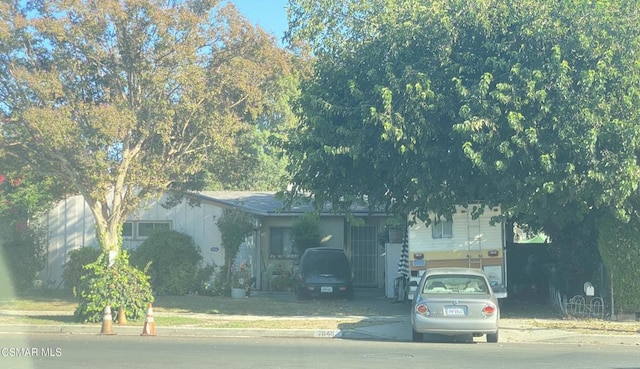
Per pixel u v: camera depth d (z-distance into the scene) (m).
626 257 16.81
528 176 15.59
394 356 11.89
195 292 23.94
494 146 15.35
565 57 15.38
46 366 10.59
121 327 15.88
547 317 17.72
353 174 18.16
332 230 27.33
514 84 15.30
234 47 18.58
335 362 11.15
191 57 17.52
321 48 18.45
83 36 17.08
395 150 16.67
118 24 17.27
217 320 17.03
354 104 17.36
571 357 11.98
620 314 17.06
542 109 14.91
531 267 22.17
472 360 11.48
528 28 15.40
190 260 24.03
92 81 18.16
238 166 21.06
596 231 18.12
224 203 24.97
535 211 16.75
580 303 17.64
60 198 22.28
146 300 16.97
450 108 16.06
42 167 19.00
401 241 22.95
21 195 23.84
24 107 16.89
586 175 15.04
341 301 21.89
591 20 15.23
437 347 13.23
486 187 17.11
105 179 18.08
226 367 10.57
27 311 19.11
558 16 15.54
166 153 19.31
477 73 16.22
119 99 17.66
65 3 16.77
